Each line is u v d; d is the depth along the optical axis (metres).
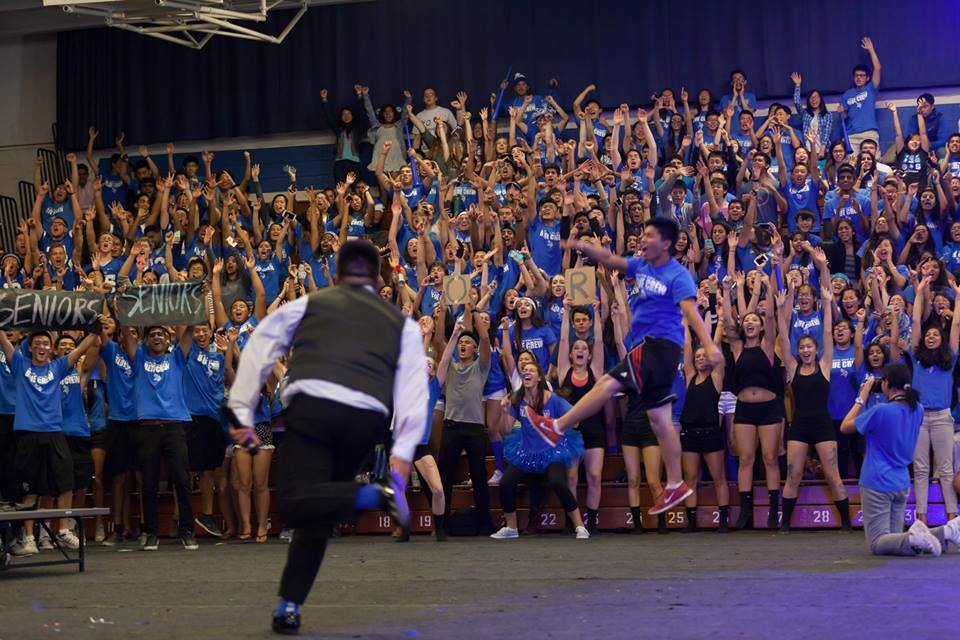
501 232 12.12
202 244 13.97
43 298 9.07
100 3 12.27
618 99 15.32
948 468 9.30
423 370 4.11
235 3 15.82
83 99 16.48
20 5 16.39
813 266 11.63
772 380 9.64
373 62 15.88
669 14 15.27
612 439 10.38
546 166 12.67
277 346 4.12
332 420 3.96
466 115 14.86
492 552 8.03
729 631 4.05
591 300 10.11
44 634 4.39
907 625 4.10
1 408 9.49
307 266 12.30
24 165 16.94
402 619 4.59
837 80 14.82
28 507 7.60
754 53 15.01
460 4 15.73
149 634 4.34
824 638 3.85
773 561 6.87
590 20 15.45
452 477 9.77
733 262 11.00
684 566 6.66
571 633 4.08
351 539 9.73
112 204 14.98
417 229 12.23
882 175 13.13
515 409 9.60
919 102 14.23
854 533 9.18
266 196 16.47
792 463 9.45
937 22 14.58
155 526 9.26
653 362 5.66
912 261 11.65
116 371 9.94
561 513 10.07
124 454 9.96
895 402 7.33
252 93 16.17
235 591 5.94
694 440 9.66
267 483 10.00
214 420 10.05
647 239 5.73
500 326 10.33
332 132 16.25
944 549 7.27
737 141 13.98
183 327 9.88
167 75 16.34
